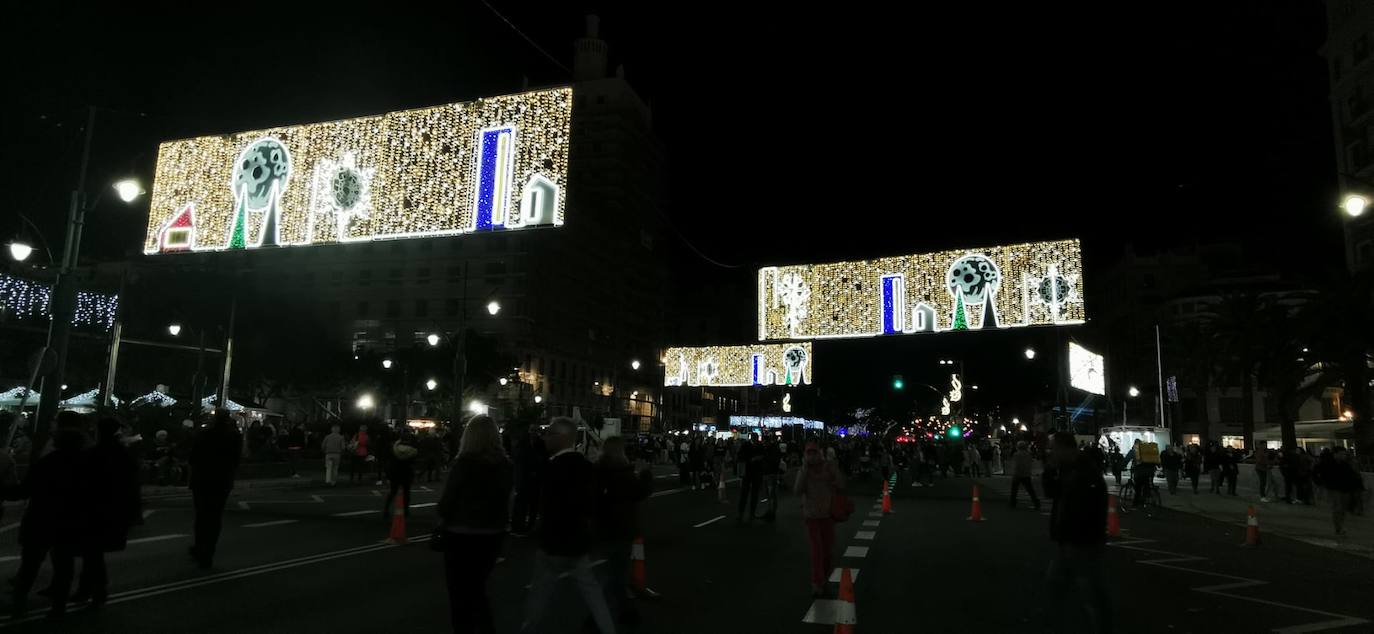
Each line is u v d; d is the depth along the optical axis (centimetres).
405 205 2586
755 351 6725
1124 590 1048
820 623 799
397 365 6291
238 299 5362
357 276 8425
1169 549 1484
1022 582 1055
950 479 4178
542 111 2492
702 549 1334
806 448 977
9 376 4578
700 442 2928
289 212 2703
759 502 2348
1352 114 5197
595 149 11162
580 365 9544
